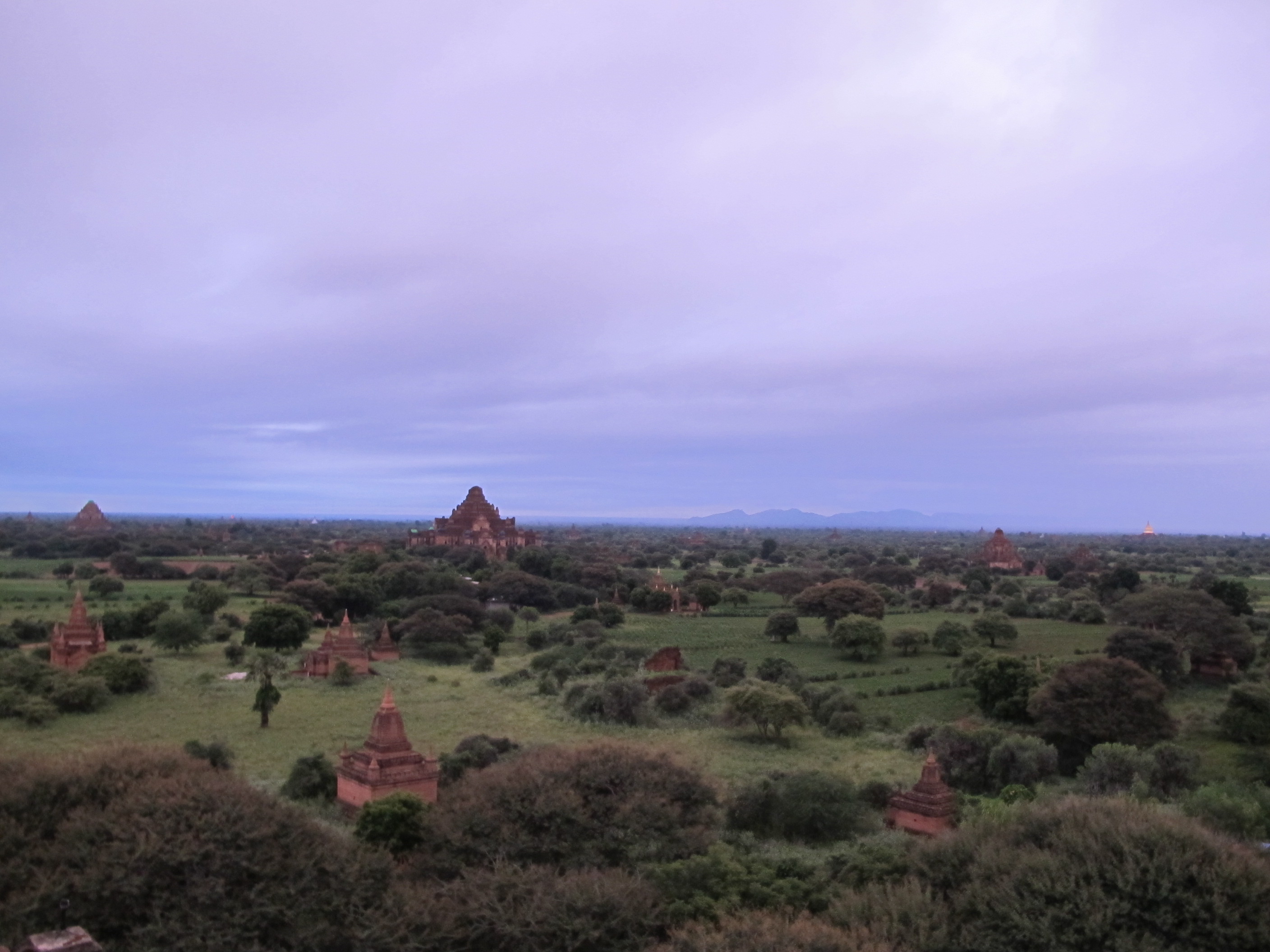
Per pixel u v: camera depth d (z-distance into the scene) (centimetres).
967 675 6594
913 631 8219
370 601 10706
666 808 2977
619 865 2712
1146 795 3738
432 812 2973
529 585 11912
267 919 2181
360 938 2173
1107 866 2222
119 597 11312
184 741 5028
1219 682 6750
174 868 2217
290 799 3862
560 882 2380
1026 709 5419
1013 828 2591
